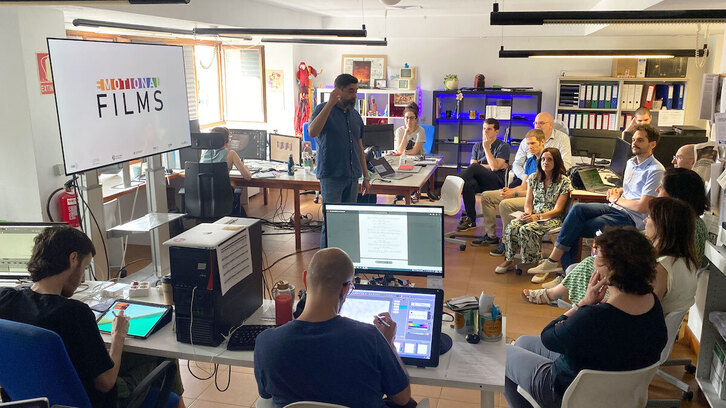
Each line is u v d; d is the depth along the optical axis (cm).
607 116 820
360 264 268
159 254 361
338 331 177
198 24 611
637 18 360
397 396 187
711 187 336
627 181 462
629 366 210
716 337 302
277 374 177
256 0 691
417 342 218
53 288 210
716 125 334
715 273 296
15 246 275
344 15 886
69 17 514
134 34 654
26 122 409
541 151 551
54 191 431
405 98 890
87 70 311
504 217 540
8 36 396
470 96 895
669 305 262
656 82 806
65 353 187
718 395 293
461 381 205
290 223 665
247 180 566
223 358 221
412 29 878
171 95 382
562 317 238
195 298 225
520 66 862
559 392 223
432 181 707
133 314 251
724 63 485
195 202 542
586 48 831
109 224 528
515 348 253
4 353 192
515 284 476
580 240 473
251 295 255
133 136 347
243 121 885
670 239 259
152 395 238
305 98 878
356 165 455
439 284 254
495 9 373
